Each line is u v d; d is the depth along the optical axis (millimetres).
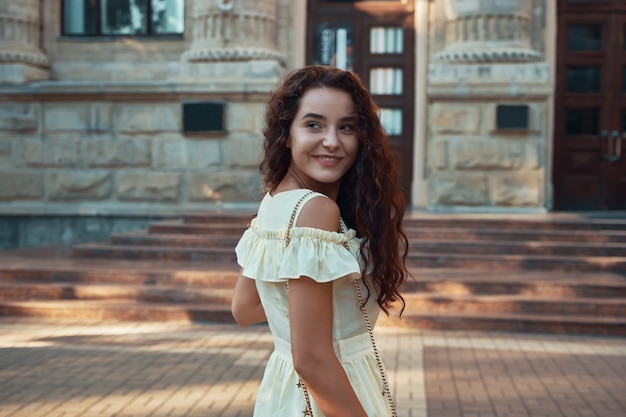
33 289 8398
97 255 9836
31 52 13242
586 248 9250
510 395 5277
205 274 8492
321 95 1782
